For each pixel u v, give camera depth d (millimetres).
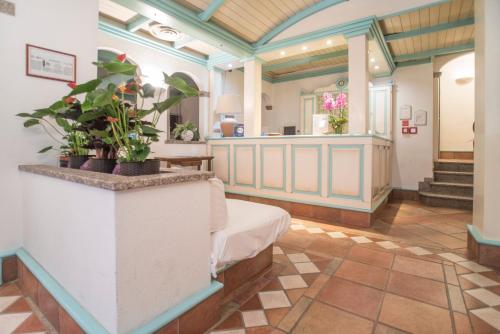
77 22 2201
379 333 1371
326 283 1878
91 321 1115
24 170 1842
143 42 4266
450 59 5020
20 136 1956
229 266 1675
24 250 1913
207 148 4930
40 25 2010
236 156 4457
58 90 2105
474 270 2062
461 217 3717
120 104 1401
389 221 3482
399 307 1592
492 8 2076
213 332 1370
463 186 4473
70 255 1297
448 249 2512
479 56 2264
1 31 1848
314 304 1627
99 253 1069
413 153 5082
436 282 1883
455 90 5488
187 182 1254
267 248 2107
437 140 5305
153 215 1112
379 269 2094
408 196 5090
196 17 3547
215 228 1494
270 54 4570
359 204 3229
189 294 1292
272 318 1493
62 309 1311
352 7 3645
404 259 2279
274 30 4301
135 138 1372
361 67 3576
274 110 7098
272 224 1841
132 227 1038
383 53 4379
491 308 1574
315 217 3570
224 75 5648
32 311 1556
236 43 4219
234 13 3779
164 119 4637
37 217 1685
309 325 1435
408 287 1819
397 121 5215
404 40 4312
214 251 1438
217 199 1495
